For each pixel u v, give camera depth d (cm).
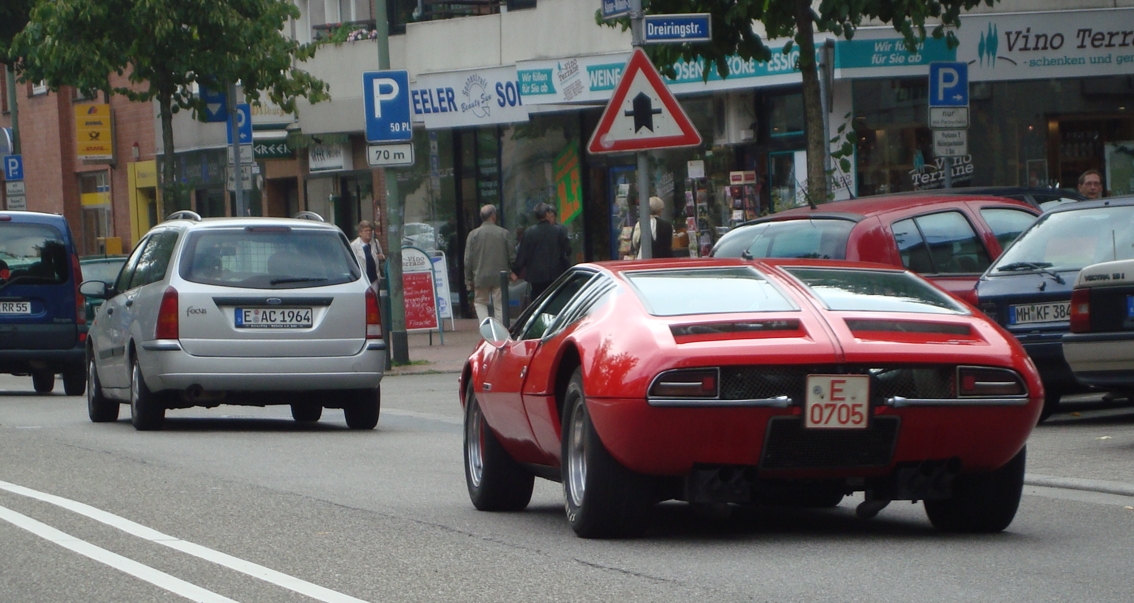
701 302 1030
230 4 3547
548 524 1155
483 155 4062
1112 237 1694
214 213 5225
